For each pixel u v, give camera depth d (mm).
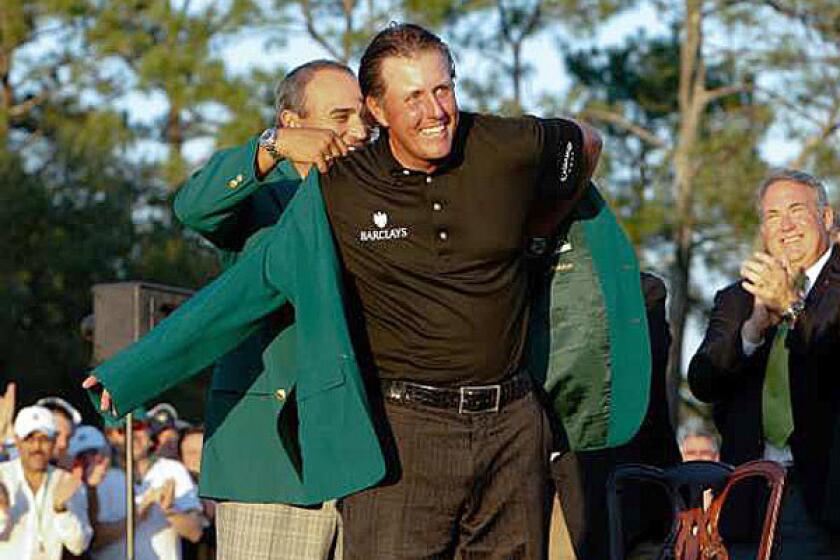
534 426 4945
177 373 4969
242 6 24281
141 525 10594
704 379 6973
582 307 5344
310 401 4793
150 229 28906
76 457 10219
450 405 4836
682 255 25031
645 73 27828
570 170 4980
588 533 6758
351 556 4934
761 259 6598
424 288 4801
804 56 25156
